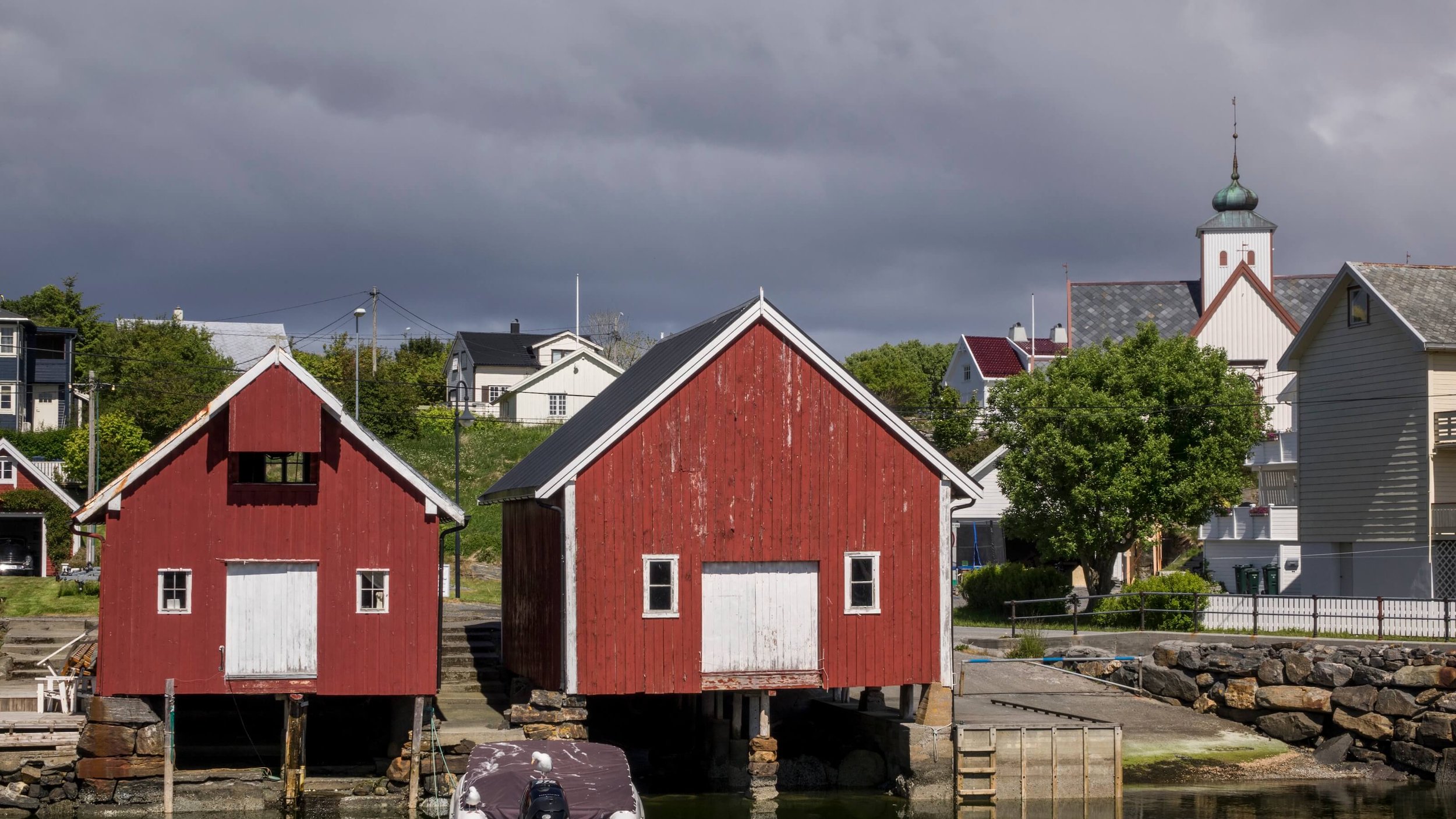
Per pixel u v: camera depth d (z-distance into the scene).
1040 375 47.44
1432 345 41.72
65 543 56.47
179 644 26.59
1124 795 28.83
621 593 27.36
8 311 96.56
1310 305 77.56
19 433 73.62
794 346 28.47
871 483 28.80
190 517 26.77
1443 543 42.34
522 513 32.41
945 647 28.97
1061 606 46.19
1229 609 40.19
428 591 27.31
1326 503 46.75
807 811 27.23
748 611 28.11
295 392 26.50
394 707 28.52
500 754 24.48
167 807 26.27
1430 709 30.78
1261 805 27.92
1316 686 32.72
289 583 27.02
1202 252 80.06
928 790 28.38
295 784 26.69
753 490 28.12
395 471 27.34
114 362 83.44
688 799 28.47
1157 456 44.62
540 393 84.50
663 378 27.78
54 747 26.56
